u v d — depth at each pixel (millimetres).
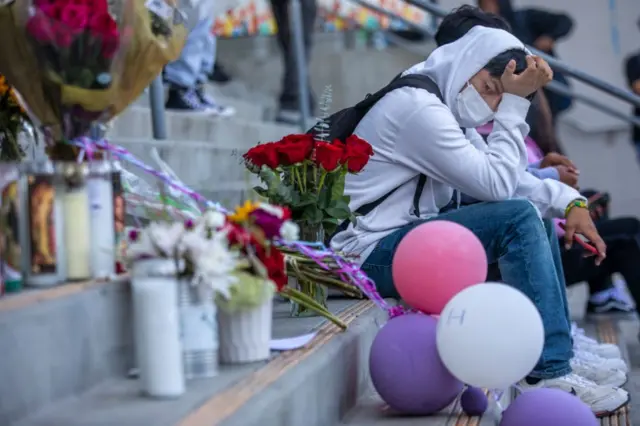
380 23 12938
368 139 4621
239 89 11250
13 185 2986
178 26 3465
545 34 9578
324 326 4012
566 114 13203
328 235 4371
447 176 4457
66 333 2791
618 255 6914
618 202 13188
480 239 4312
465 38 4625
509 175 4398
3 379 2510
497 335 3395
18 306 2705
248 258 3262
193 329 3047
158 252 2945
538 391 3619
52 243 3072
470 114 4527
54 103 3229
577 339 5781
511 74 4430
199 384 2965
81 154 3191
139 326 2812
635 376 5934
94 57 3184
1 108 3611
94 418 2592
